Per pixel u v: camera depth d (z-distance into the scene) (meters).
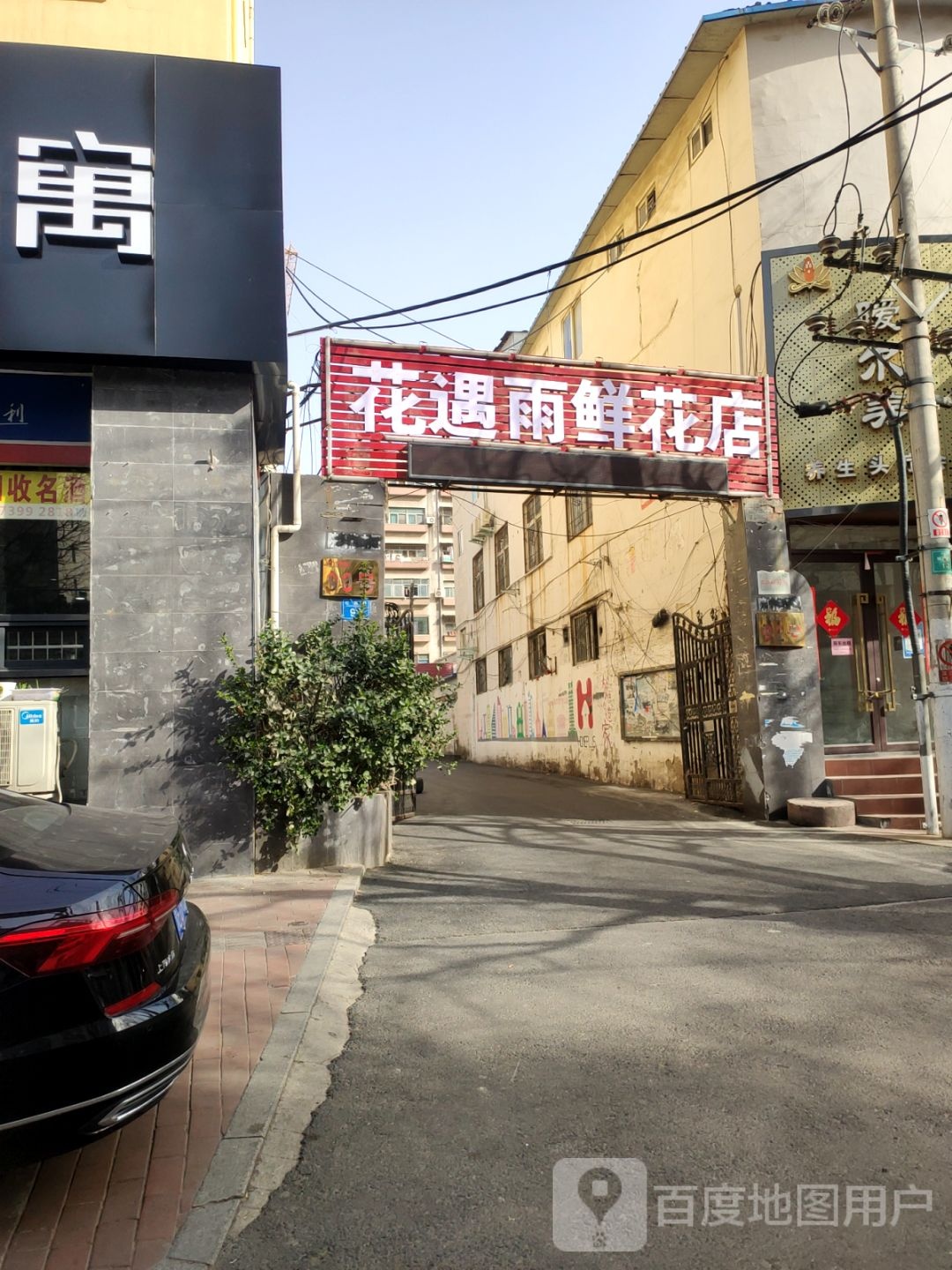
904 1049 3.80
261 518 8.92
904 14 11.48
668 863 7.89
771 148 11.28
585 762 18.41
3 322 6.75
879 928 5.64
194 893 6.54
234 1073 3.62
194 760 7.00
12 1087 2.38
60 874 2.70
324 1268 2.48
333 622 8.95
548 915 6.09
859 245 9.99
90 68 7.09
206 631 7.09
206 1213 2.71
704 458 10.43
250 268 7.20
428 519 54.88
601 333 16.89
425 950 5.38
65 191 6.93
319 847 7.54
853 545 11.69
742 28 11.55
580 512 18.72
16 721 7.13
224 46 7.60
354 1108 3.43
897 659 11.75
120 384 7.16
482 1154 3.07
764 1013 4.24
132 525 7.09
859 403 10.09
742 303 11.53
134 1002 2.63
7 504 7.58
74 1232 2.62
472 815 11.55
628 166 14.79
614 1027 4.12
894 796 10.76
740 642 10.94
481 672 28.98
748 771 10.77
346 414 9.30
